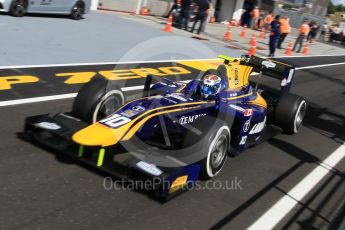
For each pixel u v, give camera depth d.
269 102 7.26
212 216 4.29
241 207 4.58
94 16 17.58
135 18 20.38
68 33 12.80
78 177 4.52
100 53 11.20
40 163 4.66
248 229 4.18
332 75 16.36
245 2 32.16
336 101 11.57
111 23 16.77
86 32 13.64
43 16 14.52
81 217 3.87
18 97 6.70
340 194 5.36
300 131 7.85
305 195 5.16
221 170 5.38
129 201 4.26
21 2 13.05
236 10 30.84
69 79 8.25
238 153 5.82
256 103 6.31
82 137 4.39
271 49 17.91
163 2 24.09
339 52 28.81
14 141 5.09
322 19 41.34
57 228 3.65
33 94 6.98
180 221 4.09
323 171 6.06
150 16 23.03
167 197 4.20
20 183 4.23
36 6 13.55
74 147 4.74
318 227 4.46
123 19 18.91
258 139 6.53
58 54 10.08
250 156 6.08
